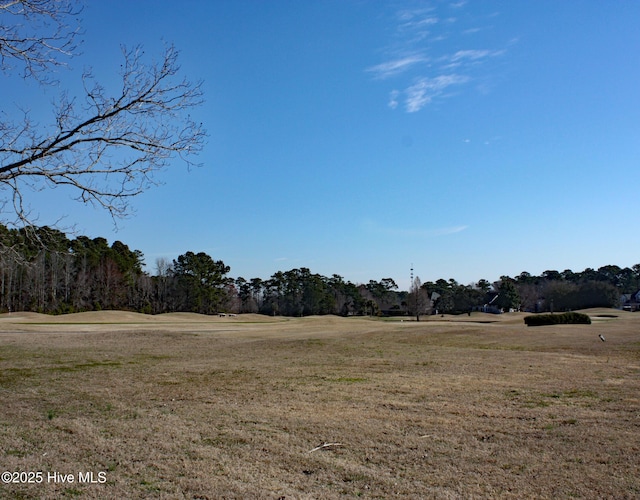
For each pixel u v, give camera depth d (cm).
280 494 595
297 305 10000
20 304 6506
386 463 703
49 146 737
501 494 587
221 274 9938
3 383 1428
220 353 2278
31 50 749
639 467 663
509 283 9200
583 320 3684
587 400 1107
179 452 762
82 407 1099
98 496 594
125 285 8288
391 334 3019
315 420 952
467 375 1512
